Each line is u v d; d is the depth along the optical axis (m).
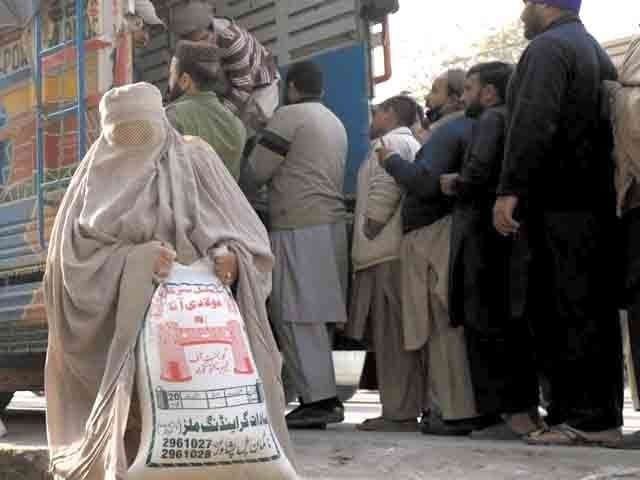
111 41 4.76
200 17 5.67
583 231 4.09
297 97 5.38
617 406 4.11
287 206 5.17
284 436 3.38
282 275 5.14
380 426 5.09
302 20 6.26
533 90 4.07
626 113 3.92
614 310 4.16
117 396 3.06
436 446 4.05
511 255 4.20
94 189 3.42
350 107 6.07
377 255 5.07
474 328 4.42
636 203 3.96
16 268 5.10
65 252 3.35
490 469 3.71
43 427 5.70
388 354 5.11
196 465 2.98
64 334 3.40
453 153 4.78
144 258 3.22
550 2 4.30
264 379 3.38
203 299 3.21
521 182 4.08
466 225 4.49
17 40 5.20
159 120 3.47
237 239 3.44
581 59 4.13
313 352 5.05
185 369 3.04
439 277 4.69
